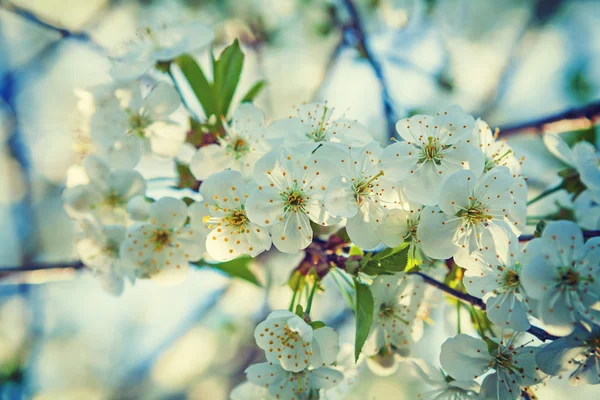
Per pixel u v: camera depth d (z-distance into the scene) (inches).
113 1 23.5
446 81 22.3
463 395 17.0
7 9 19.7
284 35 23.5
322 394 16.6
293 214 16.4
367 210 16.4
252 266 20.2
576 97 22.5
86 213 17.2
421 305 17.0
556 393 21.5
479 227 16.4
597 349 16.1
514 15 24.0
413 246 16.6
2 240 24.4
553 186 18.1
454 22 24.2
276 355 16.3
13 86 24.4
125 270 17.1
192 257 17.0
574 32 23.5
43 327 25.2
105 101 17.3
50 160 25.1
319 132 16.8
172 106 17.4
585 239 16.7
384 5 22.8
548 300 15.9
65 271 18.4
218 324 25.0
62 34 19.8
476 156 16.5
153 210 16.8
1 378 23.2
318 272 16.8
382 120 22.2
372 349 17.0
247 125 17.3
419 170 16.4
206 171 17.1
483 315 17.1
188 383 25.5
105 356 26.6
